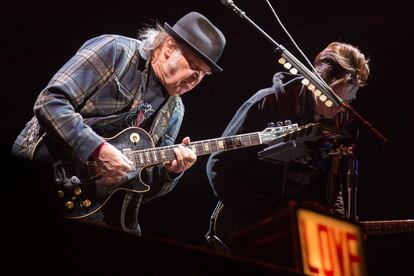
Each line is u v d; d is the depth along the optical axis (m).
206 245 4.54
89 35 6.64
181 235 6.50
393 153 6.70
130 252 2.24
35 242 2.13
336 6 6.86
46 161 3.93
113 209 4.02
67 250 2.16
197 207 6.56
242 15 4.18
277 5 6.89
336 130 4.09
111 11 6.64
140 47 4.11
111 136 4.08
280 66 6.75
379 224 4.68
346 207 4.69
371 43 6.83
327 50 4.57
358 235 2.79
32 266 2.11
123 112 4.08
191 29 4.14
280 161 4.27
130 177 4.00
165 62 4.08
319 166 4.27
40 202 2.17
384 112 6.77
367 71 4.53
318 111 4.48
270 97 4.51
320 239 2.63
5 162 2.12
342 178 4.57
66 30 6.62
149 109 4.13
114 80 3.98
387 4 6.82
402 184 6.66
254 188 4.49
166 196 6.54
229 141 4.36
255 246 2.63
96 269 2.19
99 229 2.22
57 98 3.83
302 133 4.06
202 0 6.74
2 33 6.57
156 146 4.25
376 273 6.45
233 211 4.40
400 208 6.62
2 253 2.08
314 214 2.64
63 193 3.89
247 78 6.79
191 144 4.30
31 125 4.04
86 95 3.93
